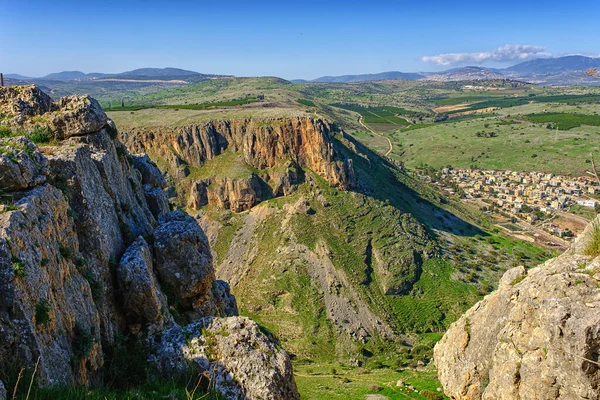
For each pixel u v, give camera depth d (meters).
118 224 23.55
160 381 17.64
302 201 143.00
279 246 133.38
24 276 13.85
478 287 123.69
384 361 92.25
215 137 167.25
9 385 12.38
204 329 19.88
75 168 20.14
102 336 18.53
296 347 102.44
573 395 16.81
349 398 43.84
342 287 119.81
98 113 26.03
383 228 139.62
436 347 28.91
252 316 115.50
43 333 14.19
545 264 23.03
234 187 151.62
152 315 20.66
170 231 25.22
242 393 17.41
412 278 124.56
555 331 17.48
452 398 25.41
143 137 168.62
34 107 25.72
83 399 13.27
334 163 149.38
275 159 156.00
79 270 18.44
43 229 15.88
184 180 161.50
